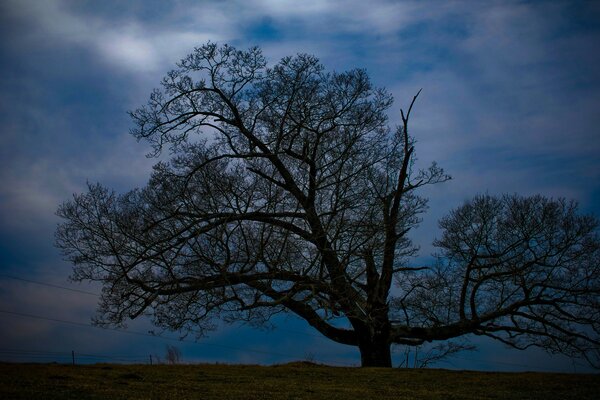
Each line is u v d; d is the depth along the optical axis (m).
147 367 15.31
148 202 19.05
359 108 20.83
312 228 19.62
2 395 8.98
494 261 22.45
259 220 19.42
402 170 21.27
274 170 20.83
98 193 18.53
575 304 21.53
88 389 10.34
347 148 20.39
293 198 20.45
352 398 10.91
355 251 19.36
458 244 23.05
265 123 21.02
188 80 20.69
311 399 10.53
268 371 15.47
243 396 10.52
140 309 18.02
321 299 18.08
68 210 18.33
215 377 13.52
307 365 17.56
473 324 21.50
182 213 19.05
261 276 18.33
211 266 17.92
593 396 11.98
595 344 21.41
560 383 13.79
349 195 19.98
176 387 11.43
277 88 20.52
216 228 18.39
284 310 20.22
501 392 12.45
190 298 18.02
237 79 20.52
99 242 18.47
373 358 20.48
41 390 9.80
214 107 20.94
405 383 13.70
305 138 20.83
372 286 21.06
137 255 18.53
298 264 19.45
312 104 20.61
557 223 21.91
